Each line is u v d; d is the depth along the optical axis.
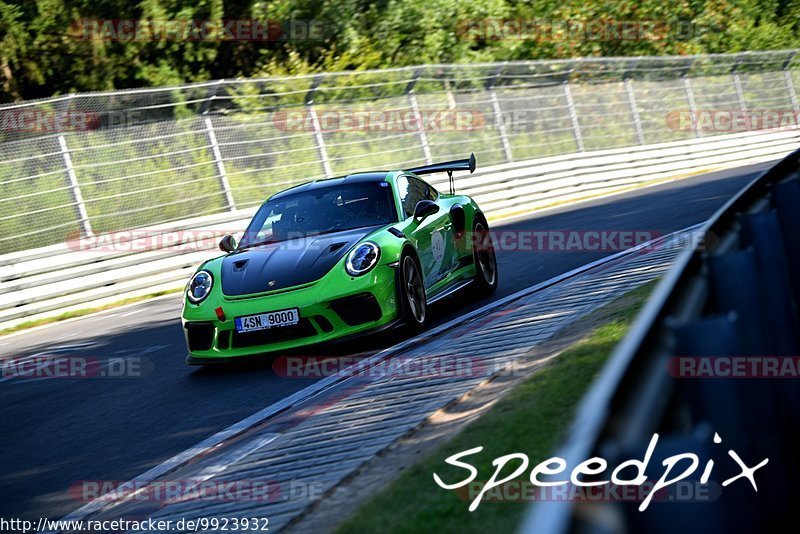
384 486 12.34
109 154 53.28
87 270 45.09
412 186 29.06
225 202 56.94
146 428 19.53
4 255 43.97
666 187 65.56
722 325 5.49
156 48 84.31
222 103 58.81
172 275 48.19
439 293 27.25
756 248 9.95
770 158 89.19
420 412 15.82
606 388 4.42
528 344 19.53
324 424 16.62
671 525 4.65
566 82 80.88
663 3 113.75
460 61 97.44
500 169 65.12
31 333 40.00
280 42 91.75
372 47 90.75
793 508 7.71
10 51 77.50
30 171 50.41
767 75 102.25
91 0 81.12
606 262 32.84
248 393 21.16
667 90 90.38
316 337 23.45
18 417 22.69
